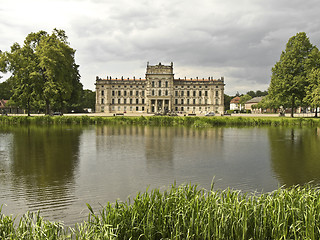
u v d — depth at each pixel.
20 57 57.16
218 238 7.49
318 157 20.19
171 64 124.56
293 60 60.28
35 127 43.72
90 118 53.38
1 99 106.62
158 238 7.62
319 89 51.53
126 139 29.88
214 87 128.00
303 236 7.30
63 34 65.31
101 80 127.56
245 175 15.27
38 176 14.94
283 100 63.22
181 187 9.41
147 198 8.30
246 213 7.71
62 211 10.31
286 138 31.25
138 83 128.38
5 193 12.23
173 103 127.56
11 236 6.70
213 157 20.31
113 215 7.59
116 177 14.80
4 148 23.44
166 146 25.31
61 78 58.38
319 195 8.64
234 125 50.72
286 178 14.73
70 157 19.98
